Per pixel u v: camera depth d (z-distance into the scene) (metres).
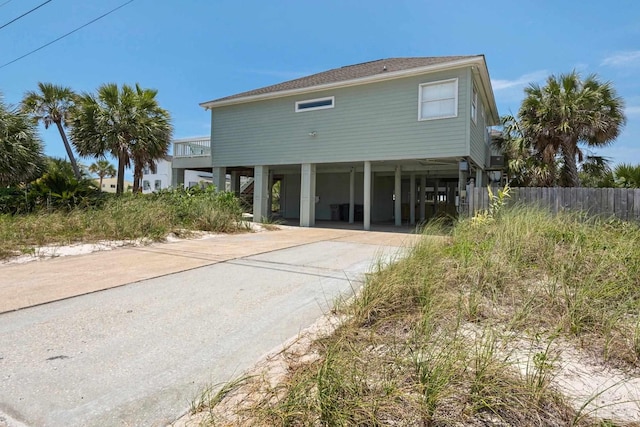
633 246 4.25
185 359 2.55
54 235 7.55
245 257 6.38
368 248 7.57
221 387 2.16
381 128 11.25
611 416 1.74
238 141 14.02
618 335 2.55
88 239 7.51
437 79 10.37
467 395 1.86
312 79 14.18
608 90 11.53
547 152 11.98
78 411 1.94
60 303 3.75
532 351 2.38
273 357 2.55
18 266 5.46
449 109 10.22
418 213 17.19
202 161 15.27
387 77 10.84
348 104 11.79
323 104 12.29
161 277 4.89
